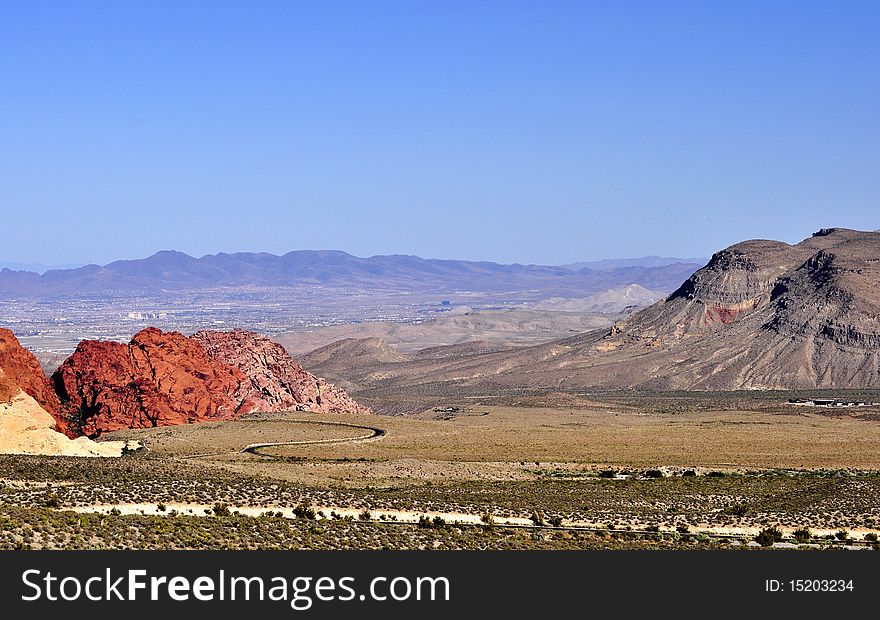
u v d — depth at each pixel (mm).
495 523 100875
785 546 94125
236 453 171125
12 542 71188
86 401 197375
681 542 93750
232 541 78438
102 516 83375
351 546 81562
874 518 110188
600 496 123750
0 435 151375
